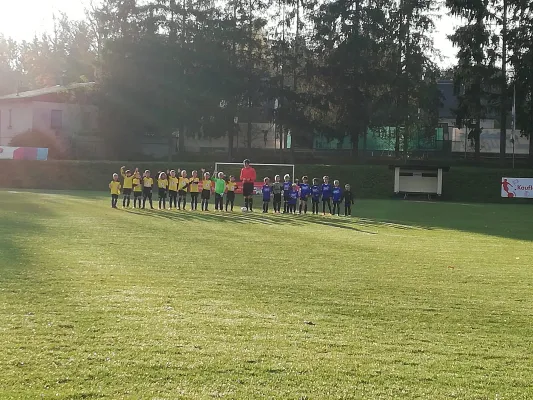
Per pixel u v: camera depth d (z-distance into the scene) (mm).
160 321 7574
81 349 6359
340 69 52094
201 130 56312
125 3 54312
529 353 6824
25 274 10508
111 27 55062
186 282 10305
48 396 5105
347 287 10352
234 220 23844
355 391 5469
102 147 59094
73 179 49000
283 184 30156
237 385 5500
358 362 6273
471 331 7730
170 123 54062
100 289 9453
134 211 26812
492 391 5594
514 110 50500
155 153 62219
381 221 25781
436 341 7215
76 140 58656
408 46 52188
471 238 19578
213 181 31172
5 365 5809
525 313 8758
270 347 6656
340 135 54281
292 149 55406
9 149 50031
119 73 53281
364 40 51625
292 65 54531
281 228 21031
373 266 12828
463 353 6754
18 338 6676
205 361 6094
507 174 48125
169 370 5809
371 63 52500
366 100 52969
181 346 6555
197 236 17547
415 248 16328
